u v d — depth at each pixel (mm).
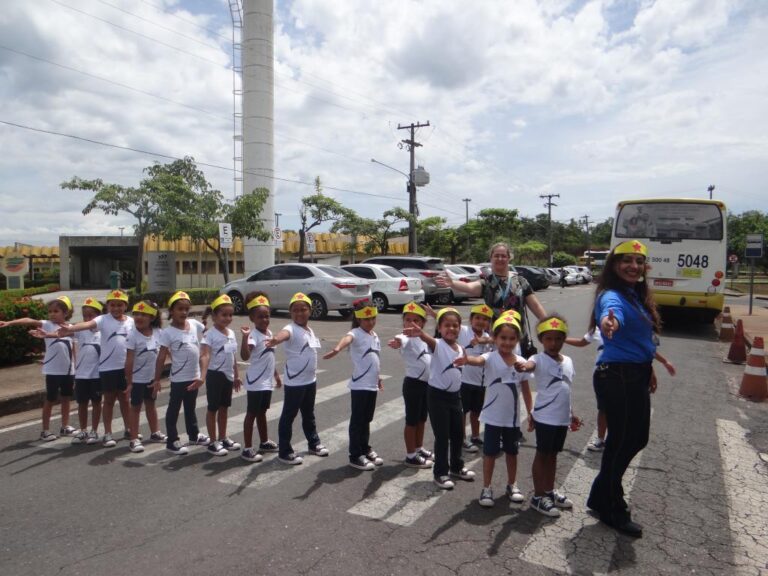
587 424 6191
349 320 15383
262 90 24828
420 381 4875
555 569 3293
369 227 31375
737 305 24266
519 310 5145
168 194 20000
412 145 31344
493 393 4199
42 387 7434
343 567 3283
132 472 4793
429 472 4816
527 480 4664
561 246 80438
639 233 13719
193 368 5391
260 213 23750
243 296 16781
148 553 3434
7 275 28172
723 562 3387
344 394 7441
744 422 6336
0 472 4801
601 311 3664
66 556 3400
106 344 5445
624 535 3717
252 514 3967
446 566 3307
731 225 50125
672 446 5492
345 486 4484
